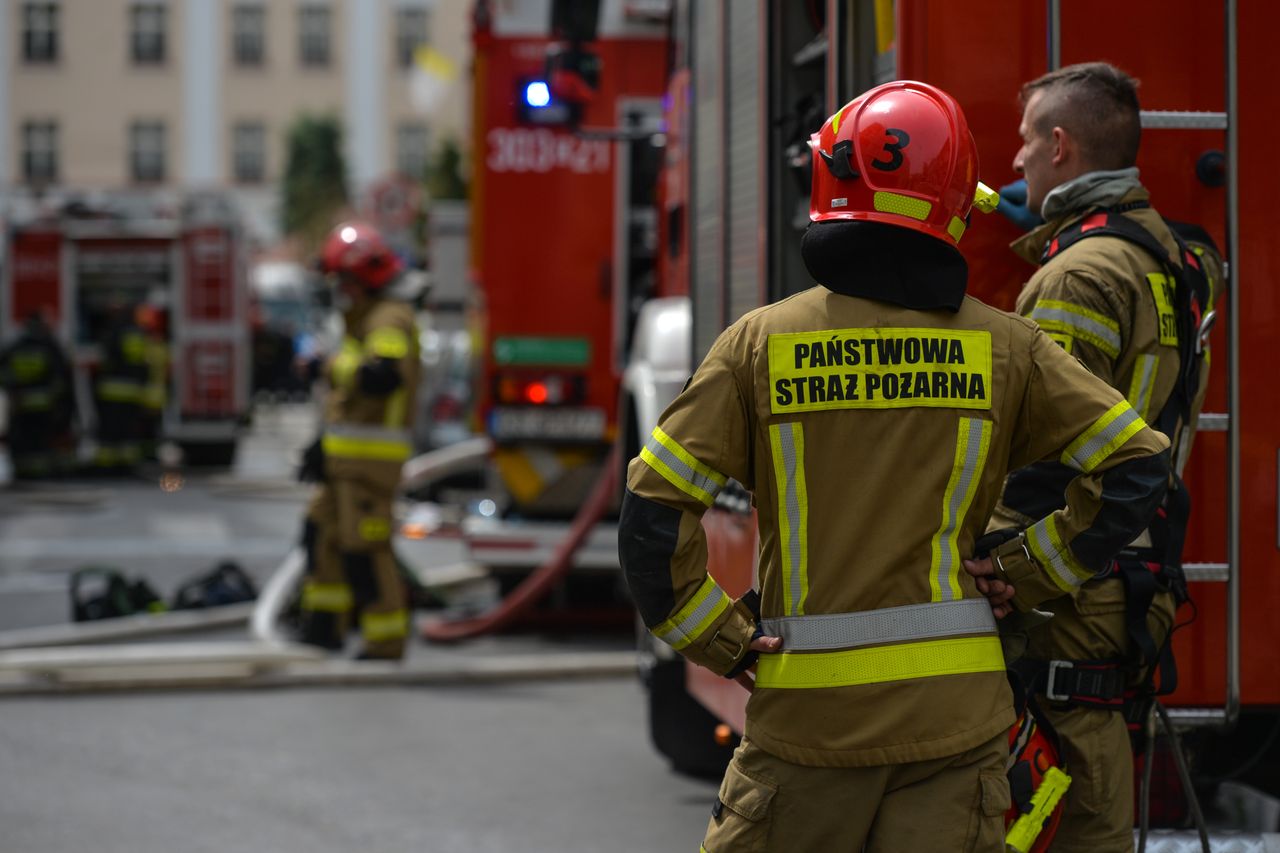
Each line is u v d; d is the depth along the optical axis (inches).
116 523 925.2
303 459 520.1
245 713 462.9
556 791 380.8
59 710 465.4
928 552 176.7
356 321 512.7
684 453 179.9
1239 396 243.0
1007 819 189.2
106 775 392.8
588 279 571.8
